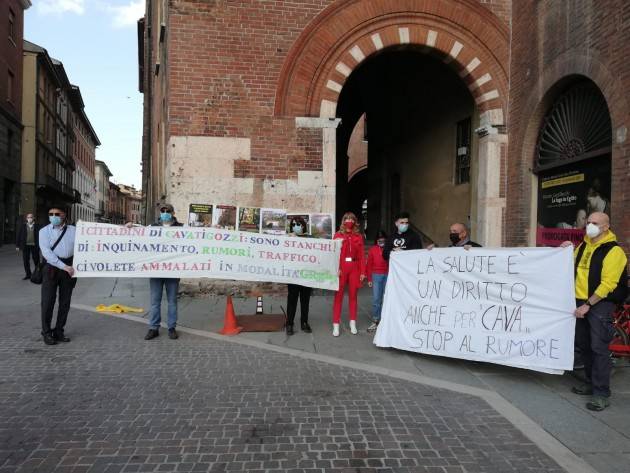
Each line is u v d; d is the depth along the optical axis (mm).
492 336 5227
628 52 6477
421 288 5812
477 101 10172
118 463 3229
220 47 9383
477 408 4273
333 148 9688
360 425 3881
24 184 33156
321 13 9570
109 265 6355
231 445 3506
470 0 9805
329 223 9516
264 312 8289
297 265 6836
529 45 9148
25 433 3639
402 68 14273
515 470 3227
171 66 9258
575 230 7984
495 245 9969
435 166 13172
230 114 9422
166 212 6980
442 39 9891
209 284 9469
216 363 5430
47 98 38531
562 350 4785
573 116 8211
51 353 5691
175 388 4621
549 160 8836
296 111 9594
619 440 3676
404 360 5715
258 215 9398
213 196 9375
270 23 9492
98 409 4098
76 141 59969
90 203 75375
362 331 7129
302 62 9578
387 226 17078
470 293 5438
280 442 3566
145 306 8609
